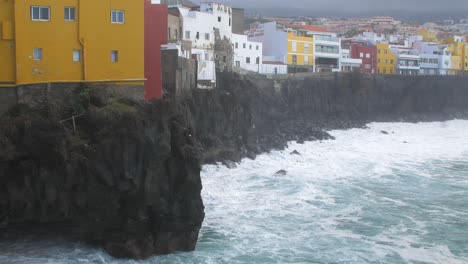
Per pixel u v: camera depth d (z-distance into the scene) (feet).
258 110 245.65
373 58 432.66
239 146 199.21
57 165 90.02
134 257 93.04
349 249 102.58
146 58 128.67
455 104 412.77
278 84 284.20
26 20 100.83
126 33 109.60
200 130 179.01
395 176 170.40
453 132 304.50
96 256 92.73
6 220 92.27
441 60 478.59
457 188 155.63
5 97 100.48
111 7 107.86
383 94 369.30
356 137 267.39
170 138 96.27
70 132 93.04
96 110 94.68
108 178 90.63
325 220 120.06
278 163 186.80
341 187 151.94
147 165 92.73
